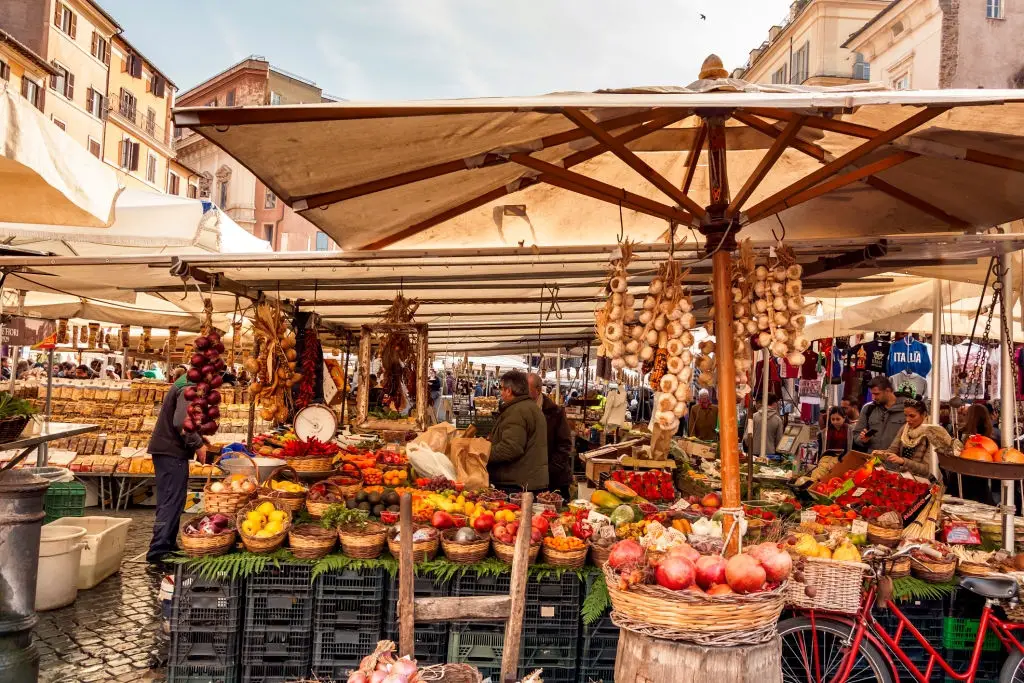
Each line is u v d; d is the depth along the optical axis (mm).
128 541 8547
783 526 4688
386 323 8141
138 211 6359
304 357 8453
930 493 5434
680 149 4367
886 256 5562
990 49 25516
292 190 3783
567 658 4676
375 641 4633
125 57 38438
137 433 10891
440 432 7211
